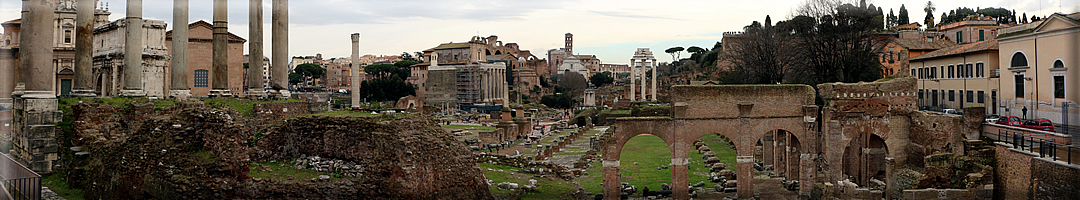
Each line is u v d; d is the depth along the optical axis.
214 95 54.88
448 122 144.88
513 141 102.81
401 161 32.75
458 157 35.16
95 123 39.88
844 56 78.50
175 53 53.47
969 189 41.09
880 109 46.28
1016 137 41.50
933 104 83.12
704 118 43.91
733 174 52.75
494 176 46.00
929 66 84.88
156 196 31.45
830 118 45.03
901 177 45.06
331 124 36.09
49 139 39.44
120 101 44.84
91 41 50.66
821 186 44.38
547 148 78.88
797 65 87.50
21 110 42.44
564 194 41.72
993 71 67.62
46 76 41.22
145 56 74.94
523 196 40.31
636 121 43.25
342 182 33.34
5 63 51.25
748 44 117.94
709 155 66.50
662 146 78.12
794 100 45.41
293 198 32.47
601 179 53.44
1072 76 27.44
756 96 44.69
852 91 45.53
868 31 80.44
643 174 56.53
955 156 43.66
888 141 46.62
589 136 109.75
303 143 37.25
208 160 31.14
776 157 55.50
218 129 31.56
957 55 75.75
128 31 51.84
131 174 32.94
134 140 33.25
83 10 49.84
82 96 49.34
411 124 34.47
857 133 45.72
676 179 43.75
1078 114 32.00
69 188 37.16
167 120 32.38
